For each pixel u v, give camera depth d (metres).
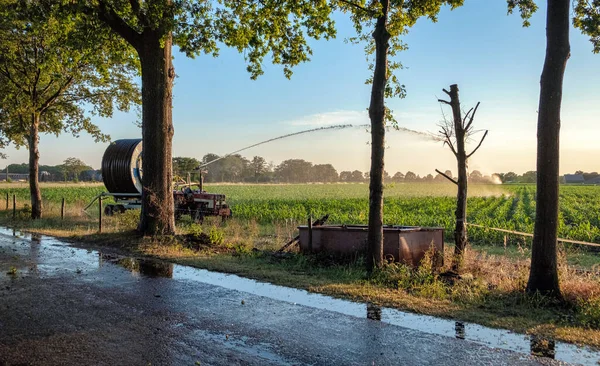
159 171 14.88
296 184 130.62
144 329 5.86
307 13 13.38
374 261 9.45
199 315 6.52
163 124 14.95
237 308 6.93
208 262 10.84
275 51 15.84
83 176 131.38
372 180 9.59
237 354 5.01
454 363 4.80
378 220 9.51
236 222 20.69
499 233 16.64
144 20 14.21
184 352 5.05
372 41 11.17
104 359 4.84
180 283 8.71
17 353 5.00
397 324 6.17
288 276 9.26
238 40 15.56
